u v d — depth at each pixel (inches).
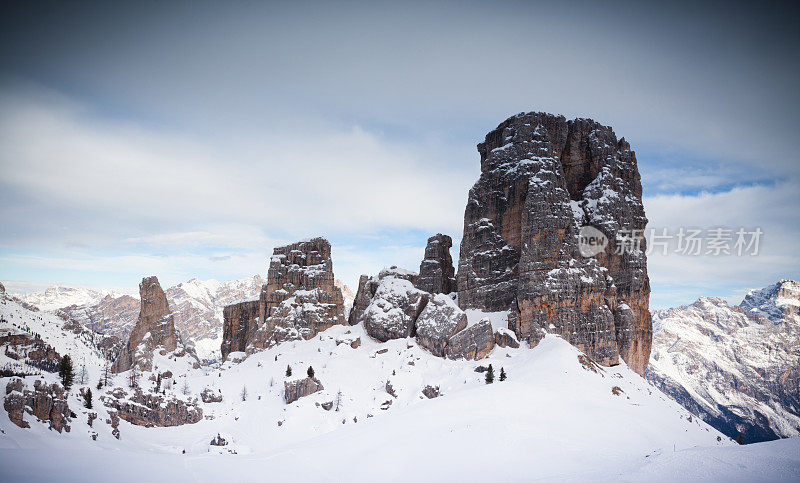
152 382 6560.0
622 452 4323.3
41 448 3998.5
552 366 6063.0
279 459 4311.0
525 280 7150.6
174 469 3865.7
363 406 6023.6
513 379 5880.9
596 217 7662.4
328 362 6909.5
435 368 6756.9
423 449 4306.1
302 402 5964.6
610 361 6860.2
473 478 3801.7
